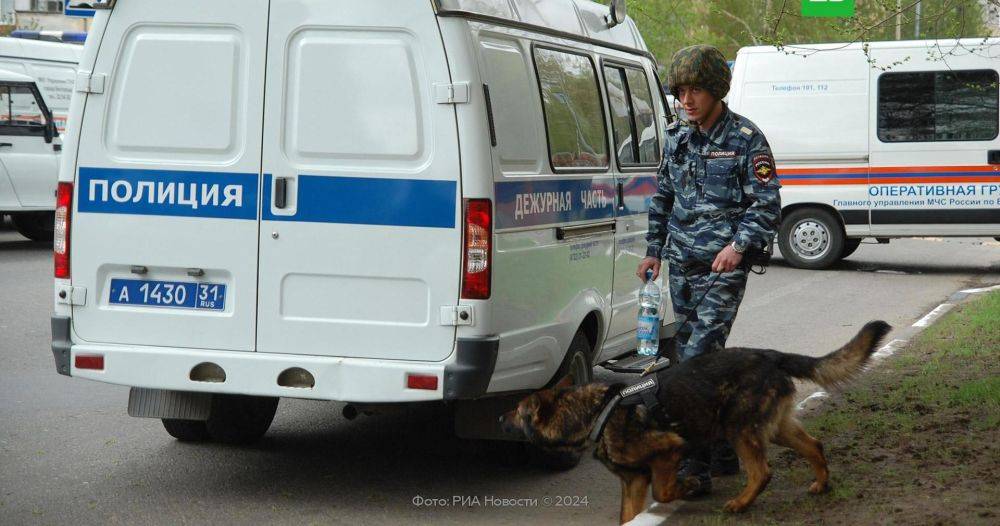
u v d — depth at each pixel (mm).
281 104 7812
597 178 9625
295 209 7812
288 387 7820
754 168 7867
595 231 9523
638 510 7328
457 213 7562
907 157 22797
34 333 14672
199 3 7914
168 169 7992
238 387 7902
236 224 7906
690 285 8250
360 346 7777
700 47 7871
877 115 22922
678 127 8289
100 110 8102
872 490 7695
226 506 7988
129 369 8055
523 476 8930
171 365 7992
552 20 9164
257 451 9562
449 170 7574
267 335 7906
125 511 7832
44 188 24438
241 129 7883
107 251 8125
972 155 22359
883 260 26094
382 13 7637
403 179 7648
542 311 8453
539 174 8391
